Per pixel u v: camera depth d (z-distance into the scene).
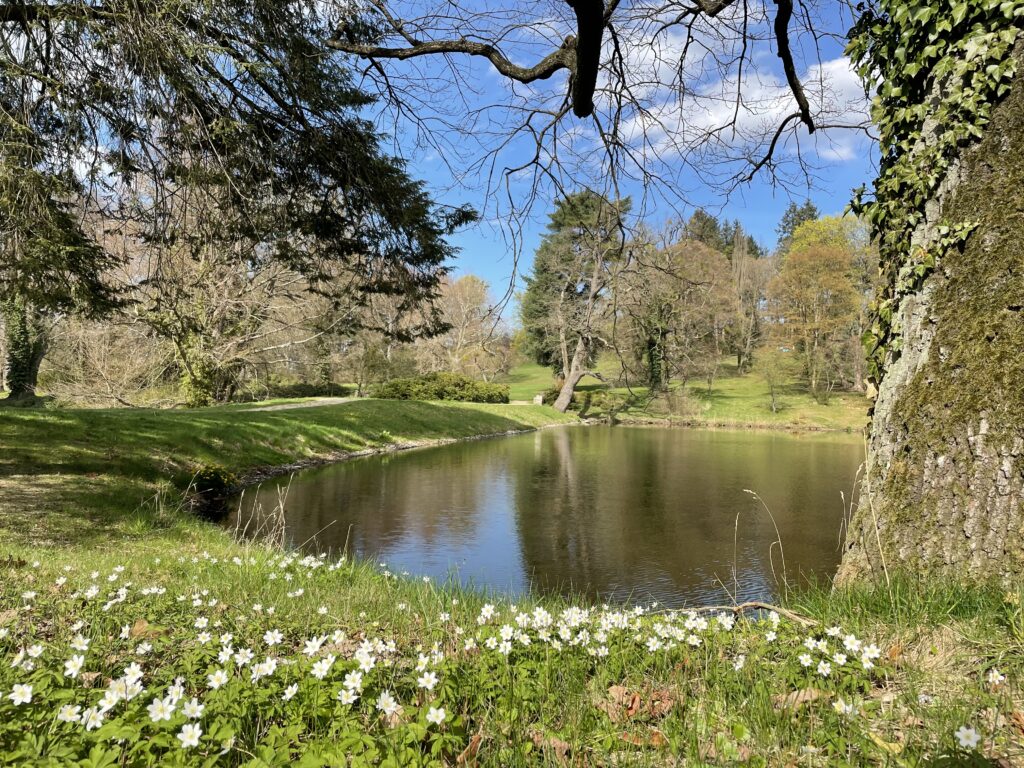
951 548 3.00
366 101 7.65
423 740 1.84
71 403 25.19
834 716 1.98
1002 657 2.29
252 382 32.09
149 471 12.52
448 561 9.01
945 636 2.58
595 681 2.41
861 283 41.66
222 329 24.59
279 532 10.30
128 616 3.27
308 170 7.88
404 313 10.97
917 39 3.42
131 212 7.73
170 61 5.90
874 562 3.29
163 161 6.89
